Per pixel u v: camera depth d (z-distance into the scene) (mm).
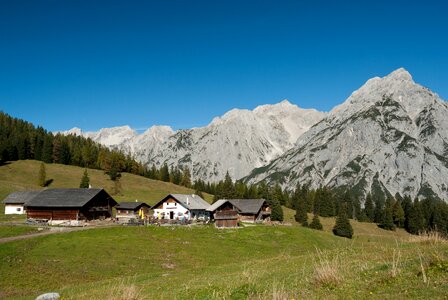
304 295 17094
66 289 34625
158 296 22797
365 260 25609
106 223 92688
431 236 32125
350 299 15352
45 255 53125
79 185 171375
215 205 113250
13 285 39875
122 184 193000
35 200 92125
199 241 74312
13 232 69562
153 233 77750
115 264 51594
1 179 160625
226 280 25422
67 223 88812
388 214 168250
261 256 67250
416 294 14523
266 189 180000
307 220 152000
